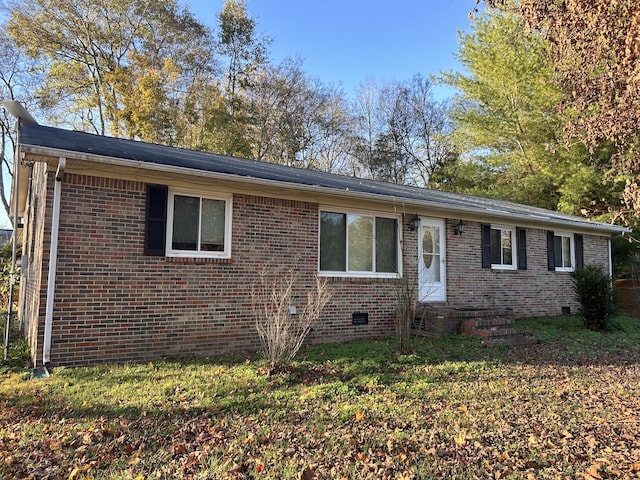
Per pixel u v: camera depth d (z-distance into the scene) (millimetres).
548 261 13898
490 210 11703
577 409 4996
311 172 12281
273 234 8672
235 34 30781
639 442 4094
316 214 9297
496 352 8055
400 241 10672
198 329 7688
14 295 17266
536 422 4570
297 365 6652
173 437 4074
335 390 5508
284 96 31141
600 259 15789
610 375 6688
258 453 3773
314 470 3504
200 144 28078
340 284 9523
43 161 6484
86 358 6695
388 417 4617
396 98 34312
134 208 7211
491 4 7242
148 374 6137
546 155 19453
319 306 7520
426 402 5145
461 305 11594
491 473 3475
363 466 3568
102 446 3871
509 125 20625
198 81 28328
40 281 6492
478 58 20516
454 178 26891
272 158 30719
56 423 4363
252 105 30312
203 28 28953
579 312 11664
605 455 3811
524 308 13055
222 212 8203
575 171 18328
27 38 24156
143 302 7207
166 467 3514
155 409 4723
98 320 6816
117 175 7059
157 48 27562
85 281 6742
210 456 3693
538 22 6812
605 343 9500
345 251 9859
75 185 6750
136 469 3484
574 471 3508
